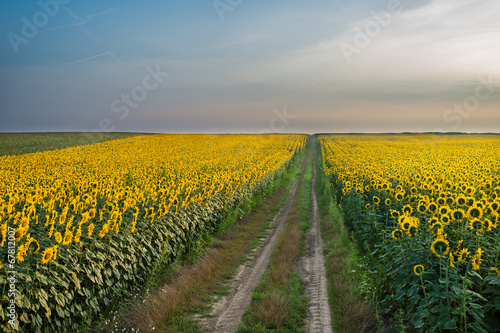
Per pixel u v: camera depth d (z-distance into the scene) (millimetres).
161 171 22406
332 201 17484
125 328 6117
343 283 8195
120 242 7770
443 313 4641
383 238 7762
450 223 6871
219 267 9891
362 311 6469
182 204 11031
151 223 9172
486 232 6438
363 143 70000
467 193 9328
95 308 6254
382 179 12695
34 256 5727
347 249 10469
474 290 5289
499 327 4527
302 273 9594
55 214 7020
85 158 32750
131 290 7664
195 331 6539
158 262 8492
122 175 19250
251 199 18656
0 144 63500
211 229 12547
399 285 5914
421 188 11281
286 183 29688
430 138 101938
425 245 6336
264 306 7090
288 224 15047
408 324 5520
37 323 5109
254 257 11117
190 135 86000
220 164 28703
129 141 64562
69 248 6562
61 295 5656
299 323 6699
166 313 6863
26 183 15531
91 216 7246
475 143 62781
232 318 7078
